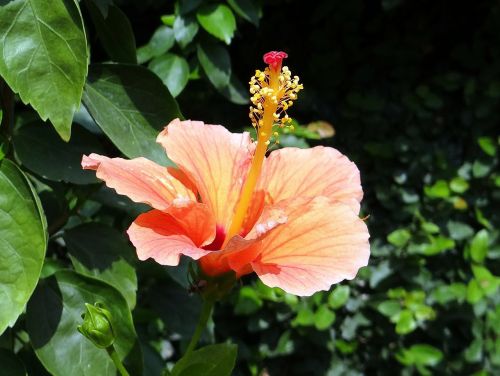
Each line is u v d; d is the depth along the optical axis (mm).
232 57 753
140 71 321
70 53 274
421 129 732
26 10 272
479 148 716
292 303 626
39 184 389
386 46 748
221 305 652
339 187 281
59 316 311
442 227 678
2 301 271
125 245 345
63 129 276
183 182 283
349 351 663
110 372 306
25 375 306
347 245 254
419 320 651
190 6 504
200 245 270
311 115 744
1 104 312
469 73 752
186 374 277
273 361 665
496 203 689
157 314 458
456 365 645
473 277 662
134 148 315
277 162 290
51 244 493
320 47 756
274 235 262
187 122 294
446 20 747
